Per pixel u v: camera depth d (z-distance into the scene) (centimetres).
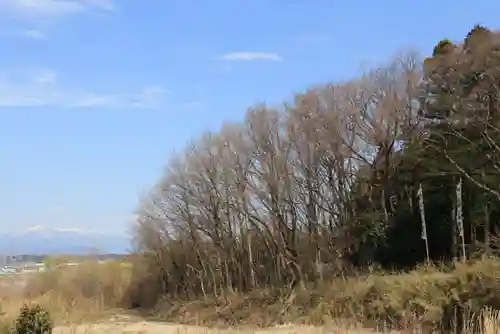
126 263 7894
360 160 6138
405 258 5150
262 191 6462
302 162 6322
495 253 4144
